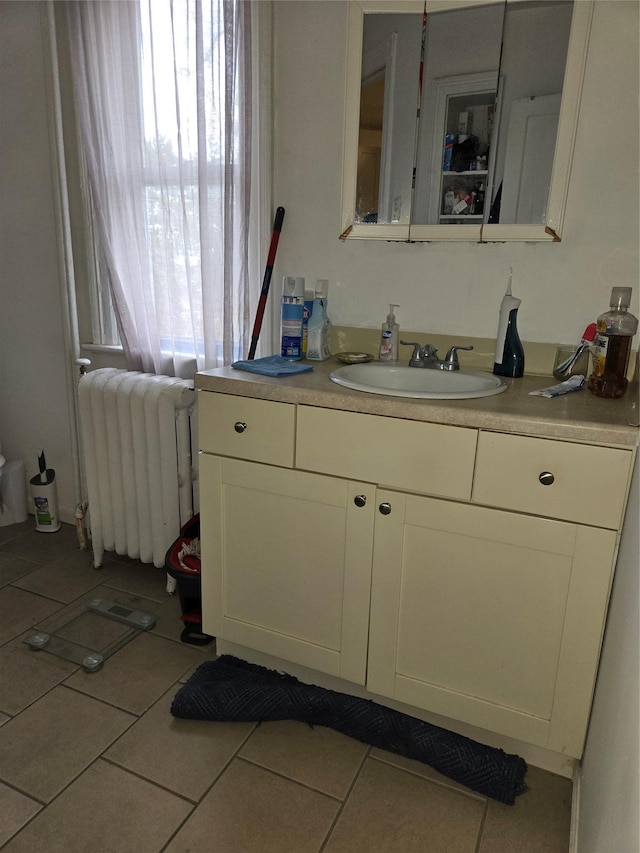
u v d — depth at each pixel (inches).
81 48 79.0
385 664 59.6
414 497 54.1
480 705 56.2
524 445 49.2
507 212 65.2
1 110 92.0
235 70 71.5
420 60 65.4
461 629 55.4
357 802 53.7
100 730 60.5
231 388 60.2
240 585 65.5
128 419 82.0
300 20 70.7
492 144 64.4
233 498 63.1
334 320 77.3
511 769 55.3
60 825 50.4
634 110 59.2
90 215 89.5
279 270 79.0
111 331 94.3
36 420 104.0
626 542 45.6
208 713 61.4
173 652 72.7
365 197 70.9
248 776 55.9
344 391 55.8
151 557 85.9
